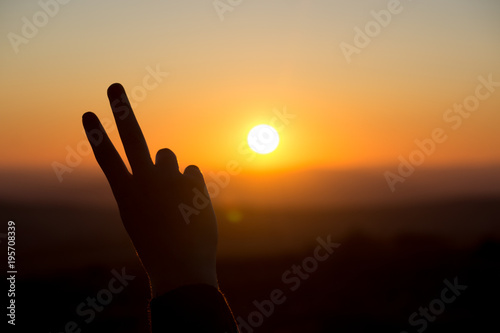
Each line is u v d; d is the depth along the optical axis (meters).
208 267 0.80
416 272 11.75
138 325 8.13
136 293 10.74
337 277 11.78
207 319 0.71
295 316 8.84
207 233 0.83
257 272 12.59
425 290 10.12
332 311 9.05
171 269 0.78
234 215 26.81
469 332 7.16
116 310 9.14
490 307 8.59
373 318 8.41
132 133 0.84
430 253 14.14
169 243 0.80
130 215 0.81
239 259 14.69
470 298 9.16
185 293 0.73
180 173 0.87
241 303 9.46
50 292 10.30
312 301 9.85
